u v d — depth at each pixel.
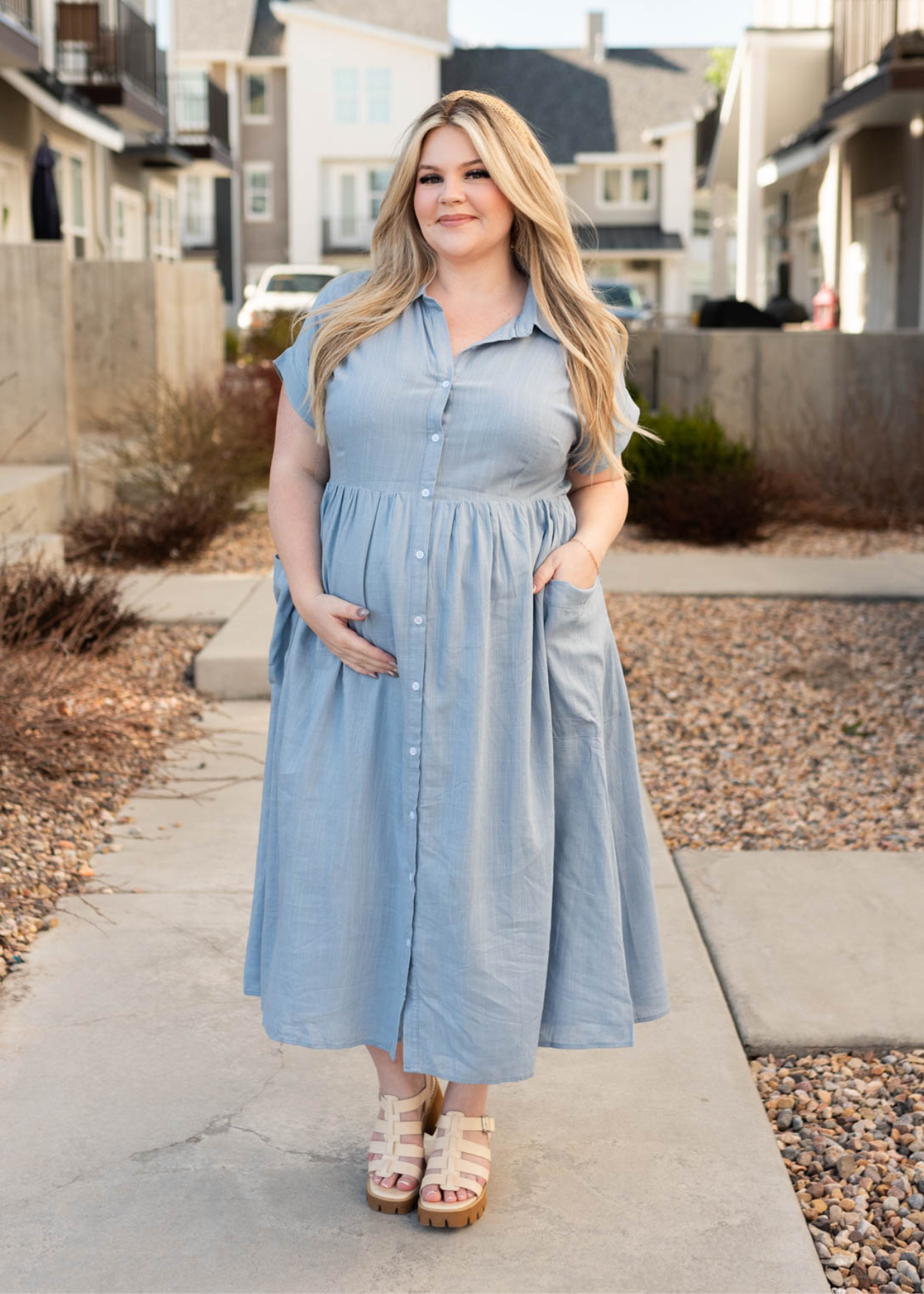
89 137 17.33
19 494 7.38
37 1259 2.16
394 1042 2.18
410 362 2.12
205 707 5.30
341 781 2.15
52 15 16.73
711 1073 2.77
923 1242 2.30
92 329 10.13
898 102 14.47
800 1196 2.42
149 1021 2.91
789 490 9.72
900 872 3.78
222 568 7.84
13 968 3.12
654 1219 2.29
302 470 2.27
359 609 2.12
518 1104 2.65
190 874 3.70
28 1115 2.56
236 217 39.59
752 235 17.62
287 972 2.18
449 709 2.12
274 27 40.00
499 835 2.14
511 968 2.15
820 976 3.16
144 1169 2.40
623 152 42.09
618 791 2.32
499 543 2.12
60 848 3.80
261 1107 2.61
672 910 3.53
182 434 9.03
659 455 9.28
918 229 15.44
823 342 10.68
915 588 7.23
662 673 5.82
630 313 21.16
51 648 5.24
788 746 4.92
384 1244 2.22
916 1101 2.71
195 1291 2.10
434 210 2.12
